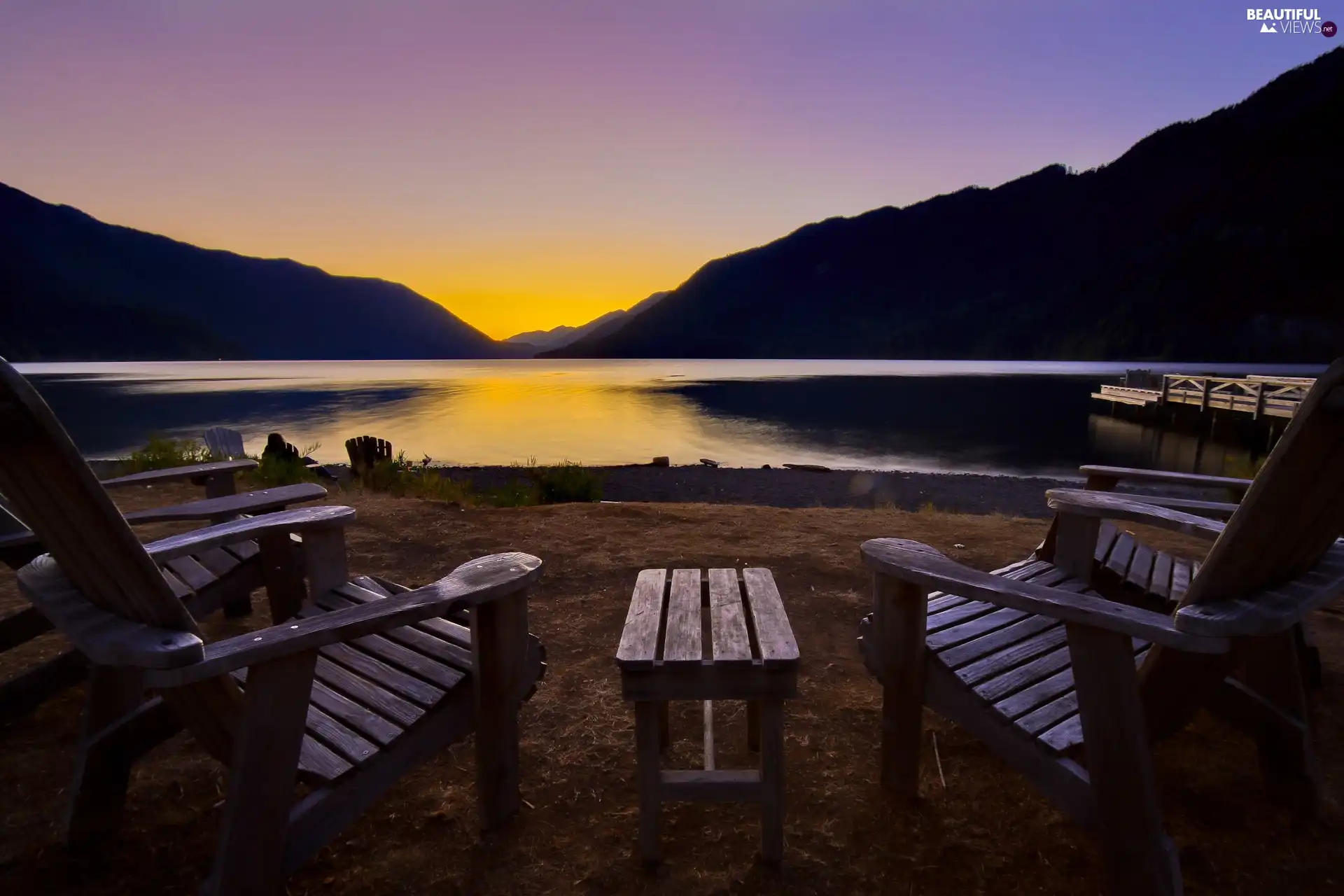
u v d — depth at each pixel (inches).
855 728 109.4
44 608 62.1
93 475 45.4
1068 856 80.9
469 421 1411.2
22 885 76.4
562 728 109.9
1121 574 112.7
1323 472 48.4
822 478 625.3
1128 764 64.5
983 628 91.4
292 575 128.0
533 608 163.6
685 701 120.5
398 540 217.2
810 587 178.5
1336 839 82.6
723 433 1215.6
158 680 54.0
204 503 123.0
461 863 80.4
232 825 61.1
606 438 1135.0
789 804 90.7
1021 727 72.5
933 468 805.9
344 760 69.5
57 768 98.1
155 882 77.6
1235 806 89.2
